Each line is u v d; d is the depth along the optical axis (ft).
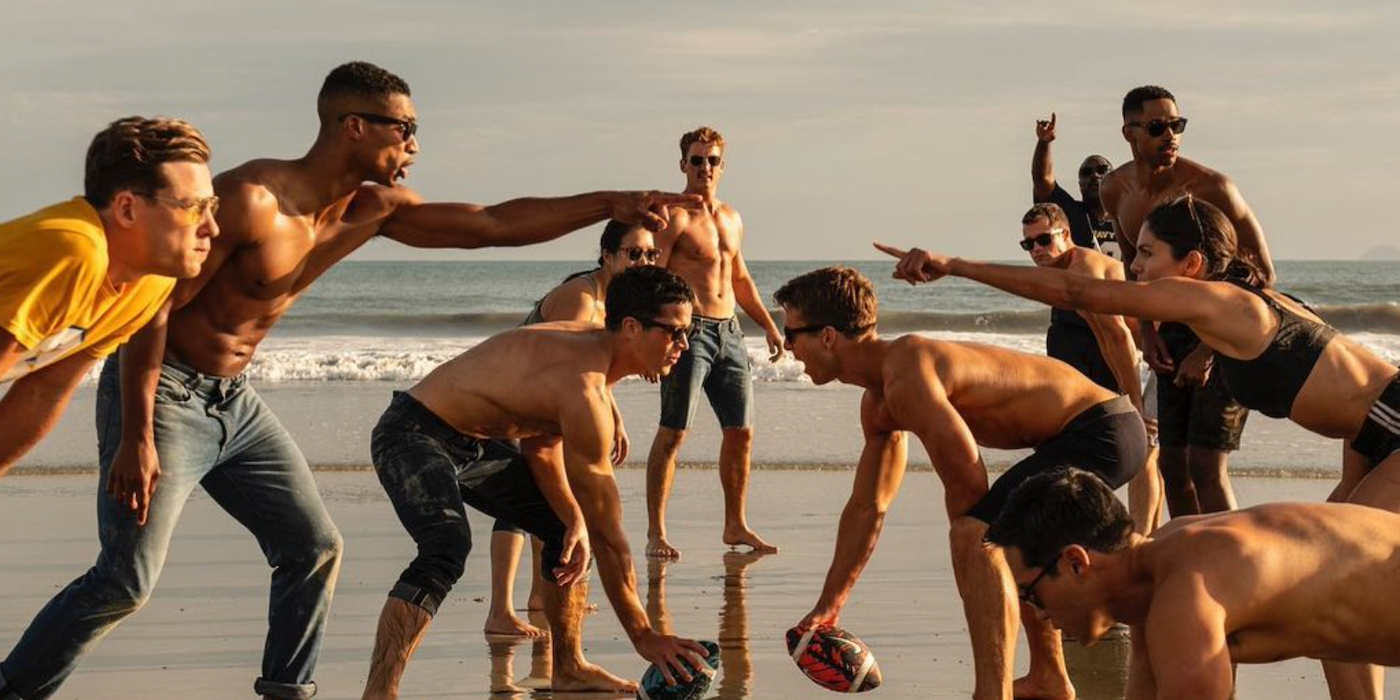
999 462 38.70
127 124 12.64
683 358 28.78
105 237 12.55
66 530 29.53
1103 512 12.16
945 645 20.86
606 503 17.29
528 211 17.75
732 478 28.99
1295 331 15.94
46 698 16.51
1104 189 26.66
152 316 13.98
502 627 21.89
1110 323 24.72
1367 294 156.25
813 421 47.16
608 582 17.38
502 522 21.97
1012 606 16.70
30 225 12.07
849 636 17.38
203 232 13.04
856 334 17.72
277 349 81.10
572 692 18.72
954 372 17.43
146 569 16.37
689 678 17.13
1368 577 11.93
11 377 12.60
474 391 17.69
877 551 27.55
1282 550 11.83
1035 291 15.88
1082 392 18.01
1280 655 12.21
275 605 17.67
